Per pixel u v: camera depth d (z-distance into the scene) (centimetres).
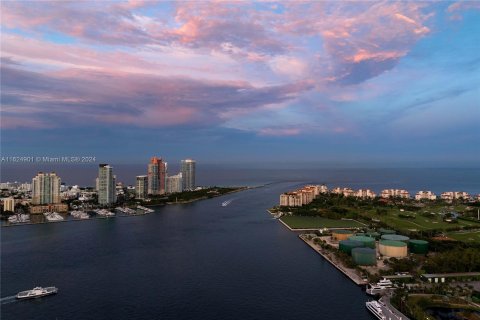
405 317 19862
